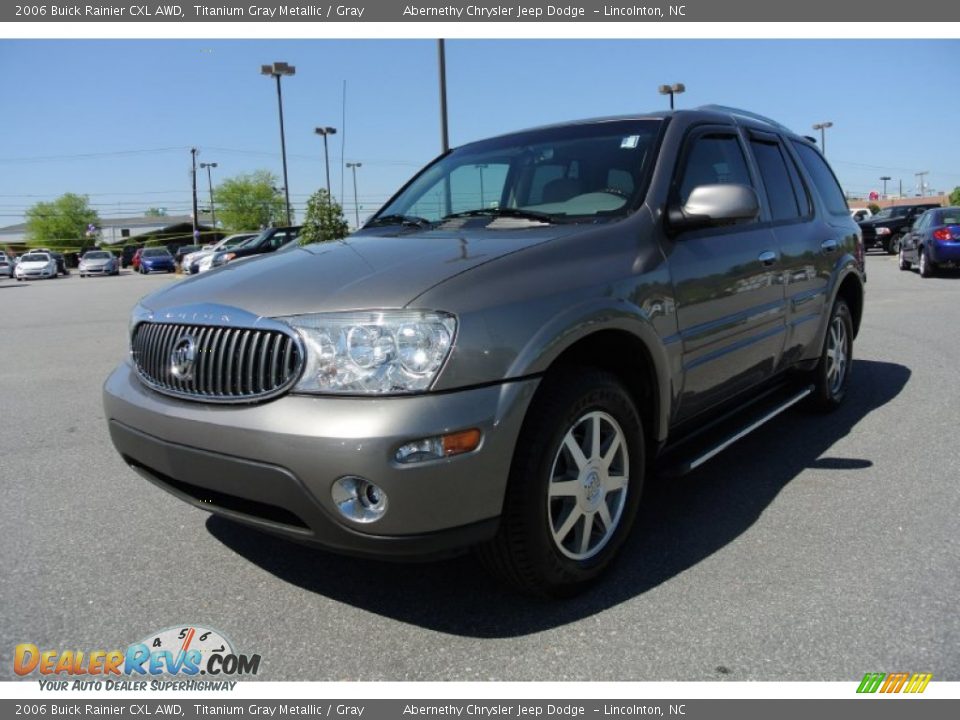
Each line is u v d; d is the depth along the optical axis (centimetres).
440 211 400
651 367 321
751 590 296
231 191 9000
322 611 292
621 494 308
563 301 278
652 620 278
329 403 245
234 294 284
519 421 256
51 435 548
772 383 464
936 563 311
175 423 273
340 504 244
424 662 258
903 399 573
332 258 311
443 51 1420
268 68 3027
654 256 328
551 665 254
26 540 361
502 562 272
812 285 470
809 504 378
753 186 426
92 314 1502
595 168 370
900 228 2359
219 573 325
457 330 249
